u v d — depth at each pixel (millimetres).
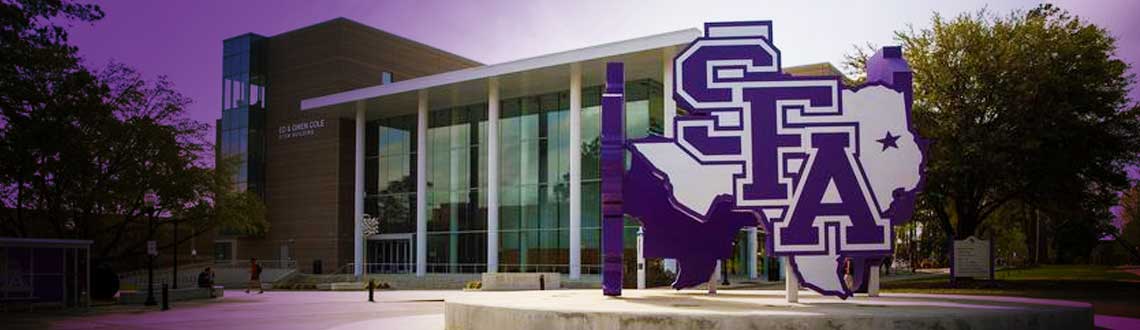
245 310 27391
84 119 31422
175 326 21328
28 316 25094
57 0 26812
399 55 70000
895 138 15898
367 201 64875
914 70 35562
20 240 27188
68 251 28984
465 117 60312
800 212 15711
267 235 68812
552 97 55938
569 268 52844
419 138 57844
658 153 16109
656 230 19281
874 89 16016
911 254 74875
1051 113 32938
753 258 54438
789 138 15891
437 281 50844
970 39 34125
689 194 15906
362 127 62094
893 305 15203
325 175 65875
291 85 68750
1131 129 34281
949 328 13188
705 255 19250
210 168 44281
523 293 20000
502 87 55219
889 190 15781
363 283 50875
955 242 33156
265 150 70000
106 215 42500
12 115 28109
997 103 33719
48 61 28109
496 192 54375
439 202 60312
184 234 65375
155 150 40031
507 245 55688
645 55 47781
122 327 21234
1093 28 33812
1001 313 13578
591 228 51969
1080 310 14641
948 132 33688
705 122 16047
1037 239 87625
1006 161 32531
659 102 53031
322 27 67062
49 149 30219
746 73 16078
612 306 14938
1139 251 83500
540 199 54906
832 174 15766
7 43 26125
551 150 55219
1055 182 33719
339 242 64750
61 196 38531
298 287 50500
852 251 15633
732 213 19281
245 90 70375
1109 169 35406
